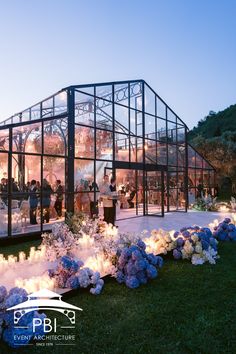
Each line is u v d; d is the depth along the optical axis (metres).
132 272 4.45
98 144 11.18
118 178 17.66
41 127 9.11
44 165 9.42
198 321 3.30
